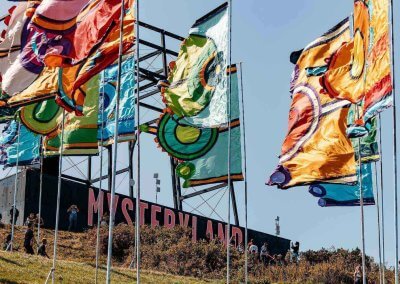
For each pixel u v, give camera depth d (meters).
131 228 49.41
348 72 24.33
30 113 33.06
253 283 41.97
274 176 27.67
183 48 29.69
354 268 47.25
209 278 43.69
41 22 28.14
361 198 24.94
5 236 45.16
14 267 34.09
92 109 33.81
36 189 50.06
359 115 25.31
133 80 32.44
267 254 48.84
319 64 28.16
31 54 28.69
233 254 48.72
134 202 53.47
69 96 28.08
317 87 27.83
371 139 29.09
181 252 46.31
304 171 27.17
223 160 30.97
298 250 50.31
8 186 51.28
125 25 26.61
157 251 46.34
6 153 41.03
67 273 35.28
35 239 45.94
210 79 28.83
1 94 29.41
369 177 29.97
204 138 31.45
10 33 29.77
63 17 27.89
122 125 32.31
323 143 27.19
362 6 22.80
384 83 20.86
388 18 20.94
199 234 55.34
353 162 26.67
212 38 29.09
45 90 28.11
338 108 27.16
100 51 26.81
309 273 45.56
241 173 30.62
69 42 27.69
